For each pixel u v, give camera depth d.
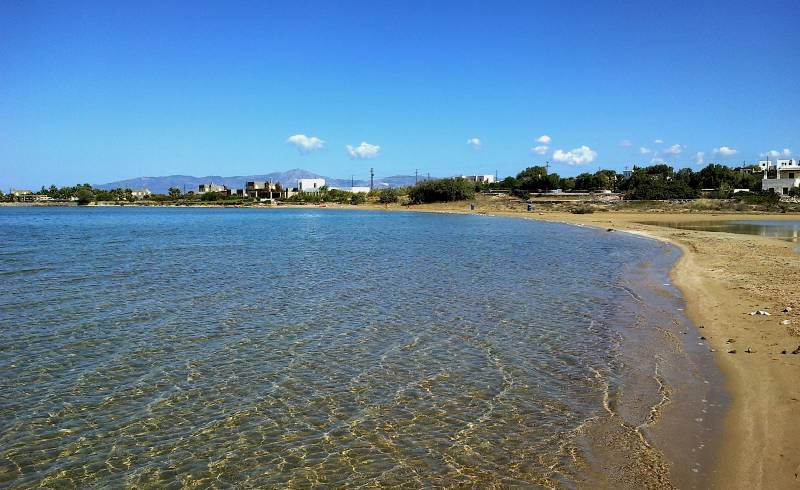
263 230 67.19
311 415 10.18
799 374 11.31
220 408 10.52
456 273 27.48
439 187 153.25
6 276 26.55
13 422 9.99
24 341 14.98
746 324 15.71
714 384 11.20
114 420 10.05
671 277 25.30
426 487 7.71
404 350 14.07
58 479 8.12
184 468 8.37
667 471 7.86
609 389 11.19
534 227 68.19
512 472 8.06
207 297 21.20
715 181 143.50
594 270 28.23
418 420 9.91
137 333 15.80
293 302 20.20
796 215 88.69
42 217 112.56
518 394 11.04
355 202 192.25
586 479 7.78
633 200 118.88
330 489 7.72
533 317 17.56
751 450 8.27
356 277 26.31
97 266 30.70
